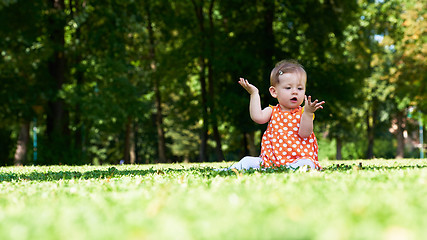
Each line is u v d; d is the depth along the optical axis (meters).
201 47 23.75
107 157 45.75
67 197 3.67
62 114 21.58
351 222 2.00
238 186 3.79
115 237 1.85
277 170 5.64
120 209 2.73
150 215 2.45
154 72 25.75
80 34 21.91
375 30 28.61
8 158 21.02
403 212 2.25
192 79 29.02
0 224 2.32
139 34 23.19
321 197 2.96
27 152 24.55
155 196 3.29
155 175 6.15
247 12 22.56
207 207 2.60
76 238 1.85
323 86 21.84
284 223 1.99
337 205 2.53
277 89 6.64
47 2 19.94
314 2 21.83
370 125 40.59
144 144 44.41
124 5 21.31
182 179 4.91
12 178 6.90
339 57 24.11
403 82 24.83
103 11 20.81
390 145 51.69
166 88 28.56
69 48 20.97
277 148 6.45
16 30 19.27
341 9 21.98
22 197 3.78
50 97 20.30
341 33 22.84
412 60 24.11
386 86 32.78
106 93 21.64
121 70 21.56
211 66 24.05
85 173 7.35
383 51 30.38
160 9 24.22
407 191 3.14
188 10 25.36
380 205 2.50
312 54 23.28
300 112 6.49
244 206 2.60
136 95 23.09
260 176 4.76
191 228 1.94
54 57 21.23
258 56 23.00
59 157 19.27
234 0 21.45
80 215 2.52
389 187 3.39
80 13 20.00
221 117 23.98
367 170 5.64
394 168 6.21
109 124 24.03
